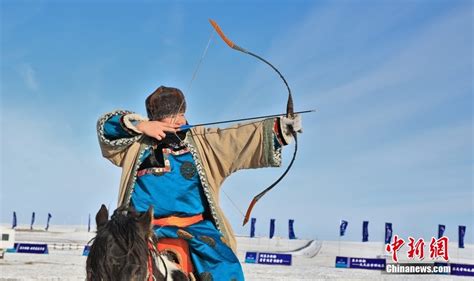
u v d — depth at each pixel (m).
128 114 4.82
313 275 30.75
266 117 4.72
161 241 4.58
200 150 4.95
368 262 39.75
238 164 4.86
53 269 28.06
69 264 32.34
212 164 4.94
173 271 4.30
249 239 91.94
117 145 4.79
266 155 4.64
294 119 4.57
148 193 4.77
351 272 35.19
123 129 4.70
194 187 4.89
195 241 4.53
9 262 33.19
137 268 3.53
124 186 4.86
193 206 4.84
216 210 4.89
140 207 4.73
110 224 3.72
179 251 4.55
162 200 4.74
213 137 4.96
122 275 3.47
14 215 77.44
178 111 4.95
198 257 4.56
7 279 22.52
